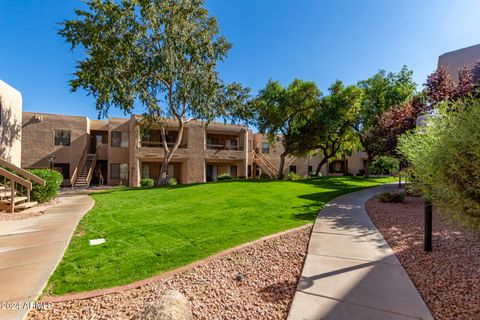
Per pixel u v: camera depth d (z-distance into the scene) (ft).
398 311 7.73
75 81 44.01
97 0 41.83
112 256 13.00
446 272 10.43
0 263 12.18
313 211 23.62
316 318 7.43
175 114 56.75
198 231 17.29
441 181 8.06
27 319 7.81
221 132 79.66
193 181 72.18
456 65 32.91
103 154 73.46
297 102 64.13
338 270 10.77
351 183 54.80
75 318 7.88
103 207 28.43
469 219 7.66
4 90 36.99
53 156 64.80
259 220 20.04
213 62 53.36
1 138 36.45
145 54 47.47
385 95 63.57
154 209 26.53
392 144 43.14
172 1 48.14
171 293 7.91
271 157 99.35
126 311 8.23
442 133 8.25
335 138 73.51
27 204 26.89
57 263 12.16
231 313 7.98
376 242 14.55
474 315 7.46
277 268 11.35
